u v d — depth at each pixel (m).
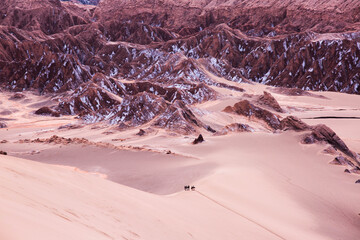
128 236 11.23
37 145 71.62
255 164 49.38
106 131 96.25
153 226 14.06
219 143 64.62
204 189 33.06
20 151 67.62
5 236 5.97
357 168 50.88
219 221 21.69
